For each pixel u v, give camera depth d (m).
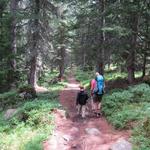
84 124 15.73
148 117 13.27
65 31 43.12
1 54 28.27
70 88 34.72
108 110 16.78
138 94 18.14
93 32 25.86
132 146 11.99
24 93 22.56
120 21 23.50
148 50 24.84
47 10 27.61
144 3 22.41
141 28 24.67
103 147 12.42
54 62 47.97
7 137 13.86
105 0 25.08
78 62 57.53
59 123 15.38
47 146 12.91
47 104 17.02
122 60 25.42
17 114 16.73
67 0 28.84
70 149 12.68
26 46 26.86
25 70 30.25
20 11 27.33
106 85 27.59
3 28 28.06
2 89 27.88
